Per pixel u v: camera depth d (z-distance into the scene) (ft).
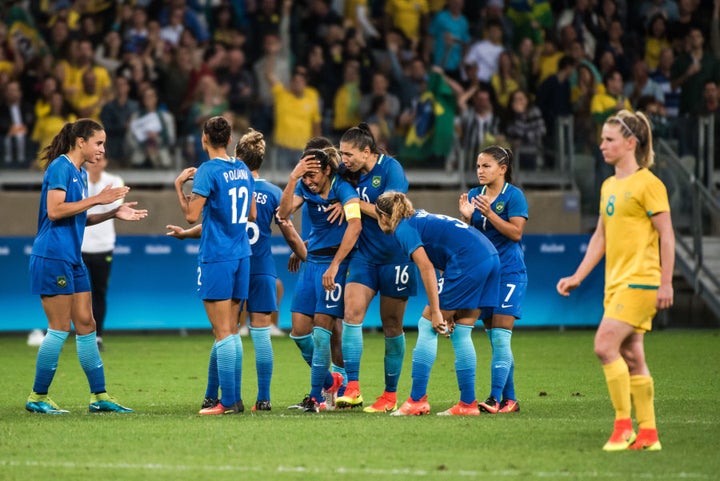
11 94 210.18
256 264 102.63
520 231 101.30
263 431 85.81
